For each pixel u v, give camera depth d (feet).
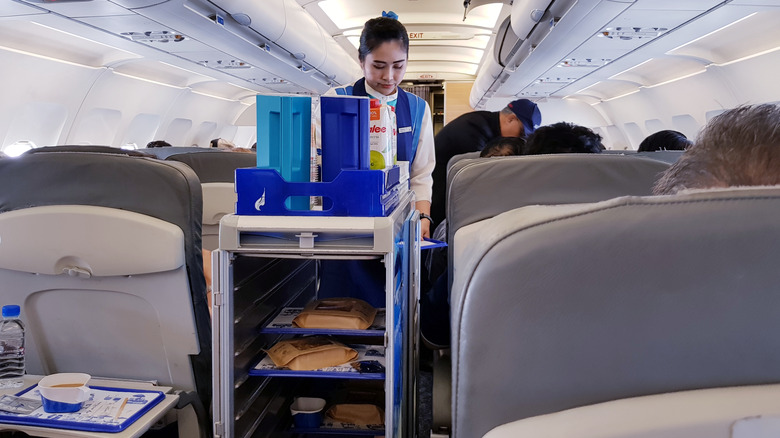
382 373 4.70
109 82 27.73
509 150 9.46
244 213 4.31
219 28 20.21
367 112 4.70
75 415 4.91
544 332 1.88
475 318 1.94
